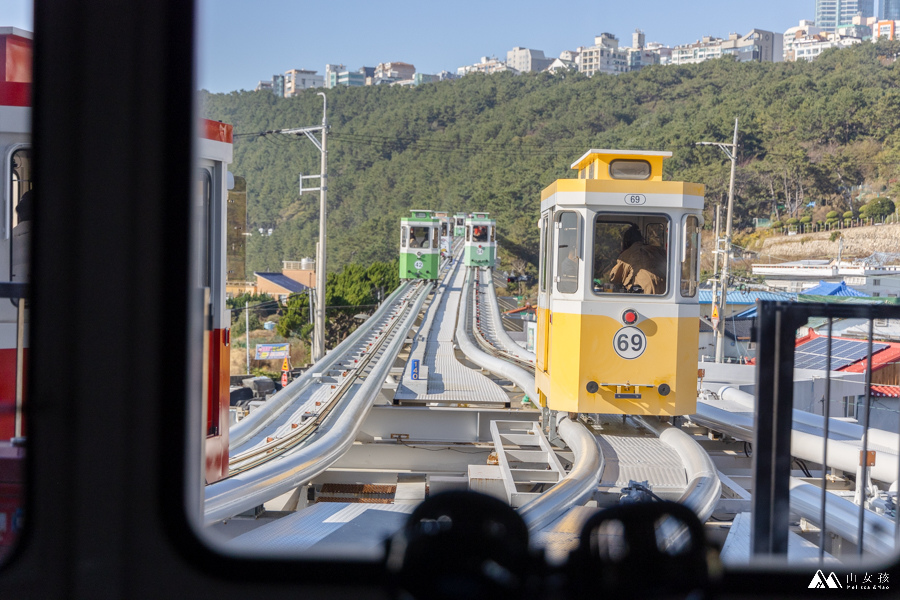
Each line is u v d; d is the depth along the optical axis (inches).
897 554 93.4
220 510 220.4
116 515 82.7
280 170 2938.0
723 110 2812.5
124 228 82.4
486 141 4571.9
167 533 83.4
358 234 3762.3
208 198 242.1
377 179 4675.2
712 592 81.7
